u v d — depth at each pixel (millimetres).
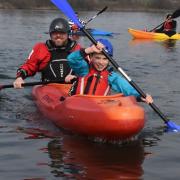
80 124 10102
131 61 24328
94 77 11203
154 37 40281
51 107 11742
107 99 10539
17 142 9867
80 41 35531
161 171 8305
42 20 58250
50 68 13984
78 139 10203
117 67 11094
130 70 20906
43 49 13930
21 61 22625
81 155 9086
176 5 99688
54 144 9789
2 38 35125
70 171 8172
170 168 8477
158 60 25203
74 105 10539
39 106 12891
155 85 17125
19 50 27453
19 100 14133
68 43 14086
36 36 37656
